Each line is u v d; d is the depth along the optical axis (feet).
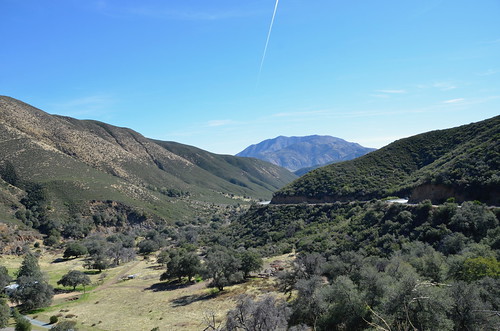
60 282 237.86
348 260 143.43
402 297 74.28
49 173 479.82
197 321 139.33
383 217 190.49
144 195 571.69
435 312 71.56
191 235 423.23
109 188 517.96
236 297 166.09
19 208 398.21
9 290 210.79
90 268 304.30
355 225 203.82
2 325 155.53
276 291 159.22
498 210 141.79
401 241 158.40
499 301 75.87
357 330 91.50
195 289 209.56
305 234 247.09
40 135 593.42
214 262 201.05
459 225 142.20
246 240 299.79
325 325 99.71
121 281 262.26
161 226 488.02
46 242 364.58
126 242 390.83
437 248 140.56
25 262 234.38
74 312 183.93
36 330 154.30
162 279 243.40
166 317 154.71
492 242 119.03
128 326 149.59
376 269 118.73
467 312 73.82
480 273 89.86
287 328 96.53
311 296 108.37
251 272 222.28
